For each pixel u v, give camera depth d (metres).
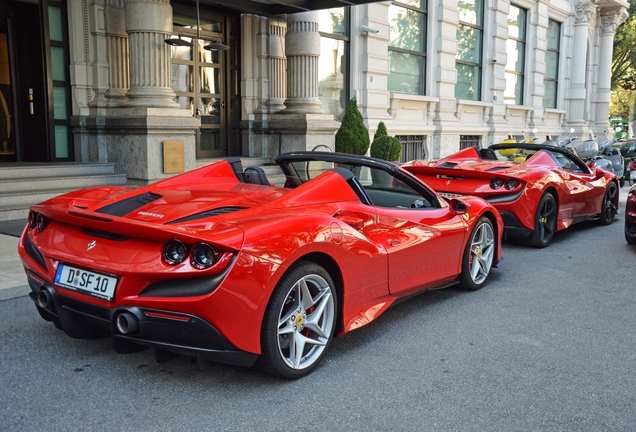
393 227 4.07
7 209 7.62
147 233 2.87
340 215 3.71
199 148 11.59
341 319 3.61
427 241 4.37
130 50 9.11
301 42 11.57
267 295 2.98
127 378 3.25
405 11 15.52
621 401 3.11
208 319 2.82
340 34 13.80
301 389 3.17
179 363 3.48
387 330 4.17
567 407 3.03
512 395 3.15
